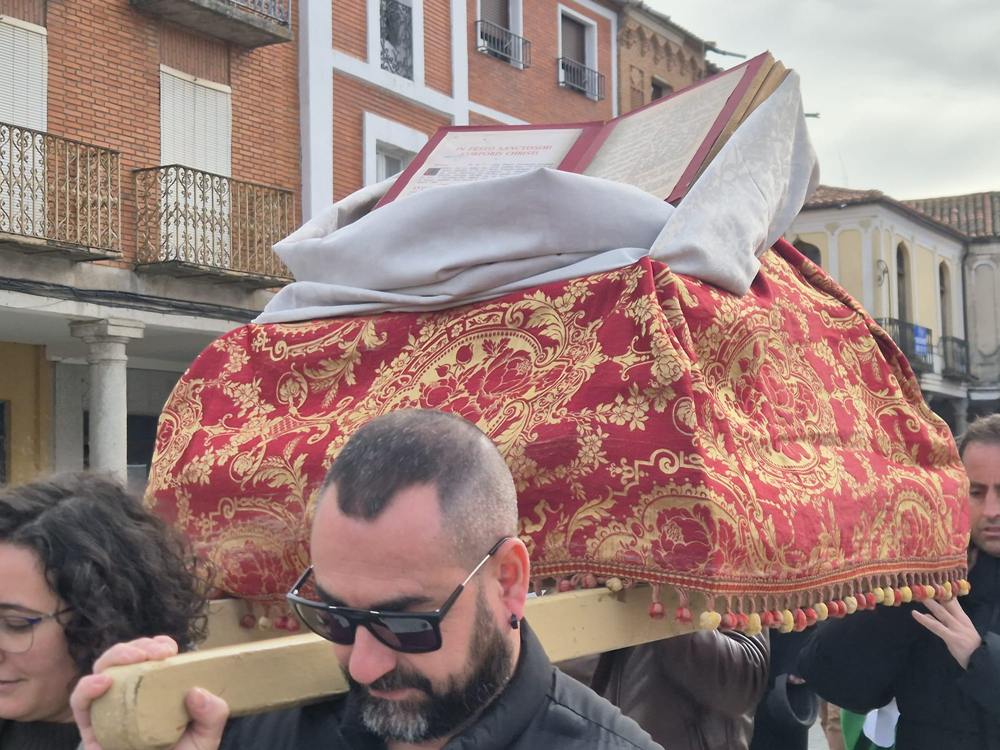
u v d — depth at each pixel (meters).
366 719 1.15
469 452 1.16
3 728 1.60
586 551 1.66
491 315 1.91
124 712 1.05
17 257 10.96
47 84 11.16
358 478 1.12
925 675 2.50
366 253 2.07
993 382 30.94
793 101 2.17
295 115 13.64
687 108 2.30
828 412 2.10
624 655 1.99
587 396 1.72
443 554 1.10
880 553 2.03
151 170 11.95
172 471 2.14
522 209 1.93
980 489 2.56
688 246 1.83
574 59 18.48
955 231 29.80
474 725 1.17
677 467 1.61
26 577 1.53
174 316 12.19
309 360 2.09
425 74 15.25
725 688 2.00
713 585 1.56
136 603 1.59
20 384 12.74
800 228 26.27
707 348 1.80
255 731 1.34
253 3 12.90
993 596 2.53
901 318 27.53
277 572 1.94
